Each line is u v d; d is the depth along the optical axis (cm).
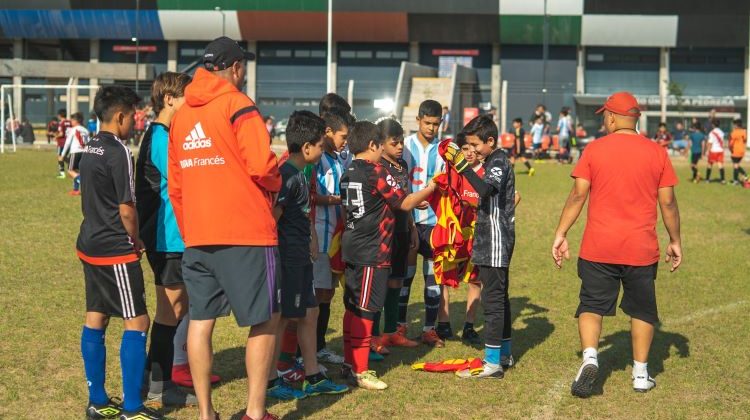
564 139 3328
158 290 562
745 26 4397
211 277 491
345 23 4500
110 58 4897
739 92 4709
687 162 3412
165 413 548
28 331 717
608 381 621
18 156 3167
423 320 809
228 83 493
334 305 852
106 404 533
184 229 495
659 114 4516
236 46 504
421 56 4750
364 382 602
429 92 4000
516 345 717
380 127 641
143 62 4872
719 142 2447
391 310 707
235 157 480
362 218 598
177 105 555
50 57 4947
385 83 4775
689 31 4441
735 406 566
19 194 1806
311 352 586
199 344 490
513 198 632
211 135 480
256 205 483
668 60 4691
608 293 597
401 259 688
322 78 4794
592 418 543
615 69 4753
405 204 602
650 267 596
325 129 569
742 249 1212
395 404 568
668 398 583
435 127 757
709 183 2417
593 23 4428
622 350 704
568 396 586
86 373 530
